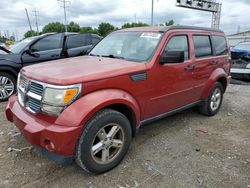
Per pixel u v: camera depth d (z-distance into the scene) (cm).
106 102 304
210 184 309
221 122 517
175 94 423
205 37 501
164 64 388
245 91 824
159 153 379
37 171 328
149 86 368
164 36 400
